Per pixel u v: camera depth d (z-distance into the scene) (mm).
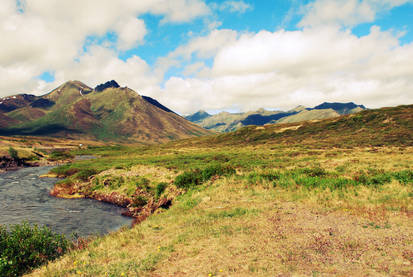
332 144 61188
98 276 6203
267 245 6902
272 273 5301
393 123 68875
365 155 39844
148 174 35188
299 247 6598
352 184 14398
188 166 41625
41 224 20531
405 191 11641
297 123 105750
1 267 7703
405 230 7102
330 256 5934
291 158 44344
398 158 32156
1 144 88312
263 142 90250
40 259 8906
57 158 90312
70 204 28156
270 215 10109
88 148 174750
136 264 6605
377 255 5750
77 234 17953
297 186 15523
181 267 6102
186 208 14016
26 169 66125
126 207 26641
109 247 8719
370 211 9203
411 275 4715
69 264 7645
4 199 30562
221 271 5609
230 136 114750
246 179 19062
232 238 7742
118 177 34875
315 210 10273
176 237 8539
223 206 12938
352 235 7156
